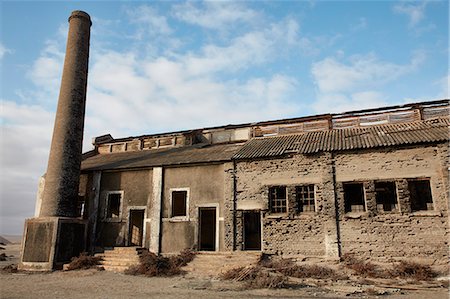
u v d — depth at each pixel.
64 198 18.73
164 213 18.94
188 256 16.39
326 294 10.66
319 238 15.51
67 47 21.86
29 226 17.88
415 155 15.10
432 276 13.21
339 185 15.91
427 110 18.72
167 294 10.67
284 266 14.62
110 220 20.08
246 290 11.36
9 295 10.73
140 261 16.33
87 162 23.89
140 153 24.50
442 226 13.91
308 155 16.84
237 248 16.78
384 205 15.55
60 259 17.36
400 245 14.30
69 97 20.53
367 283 12.33
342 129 19.97
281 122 21.58
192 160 19.23
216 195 18.12
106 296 10.41
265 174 17.38
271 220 16.53
